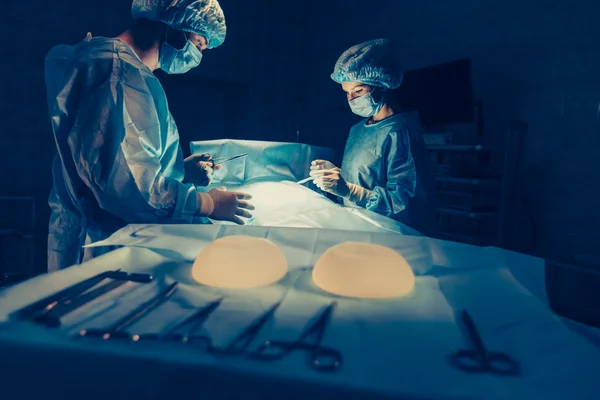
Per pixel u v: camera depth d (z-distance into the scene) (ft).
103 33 10.23
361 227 3.60
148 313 1.35
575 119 7.85
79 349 1.09
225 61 12.03
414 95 9.42
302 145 4.59
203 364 1.03
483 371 1.05
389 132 4.97
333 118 13.07
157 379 1.04
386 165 5.02
